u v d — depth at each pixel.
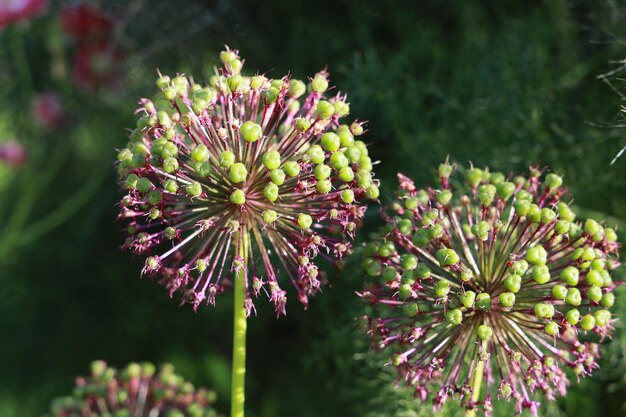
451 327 0.63
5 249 1.21
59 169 1.34
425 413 0.77
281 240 0.63
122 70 1.17
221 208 0.62
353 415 0.98
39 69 1.30
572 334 0.61
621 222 0.81
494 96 0.85
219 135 0.61
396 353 0.64
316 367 0.96
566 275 0.61
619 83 0.80
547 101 0.84
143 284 1.19
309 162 0.61
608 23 0.85
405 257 0.62
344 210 0.62
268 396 1.11
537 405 0.62
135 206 0.62
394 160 0.88
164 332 1.21
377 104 0.88
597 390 0.83
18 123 1.34
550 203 0.65
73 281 1.25
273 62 1.04
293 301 0.90
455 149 0.84
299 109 0.65
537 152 0.82
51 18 1.20
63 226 1.30
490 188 0.63
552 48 0.91
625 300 0.76
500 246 0.63
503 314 0.62
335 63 0.99
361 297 0.65
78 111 1.26
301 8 1.03
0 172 1.43
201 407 0.76
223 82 0.63
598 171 0.82
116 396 0.74
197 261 0.61
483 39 0.93
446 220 0.64
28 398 1.30
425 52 0.95
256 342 1.10
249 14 1.07
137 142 0.62
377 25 1.01
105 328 1.24
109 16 1.15
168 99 0.62
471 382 0.63
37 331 1.29
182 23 1.10
